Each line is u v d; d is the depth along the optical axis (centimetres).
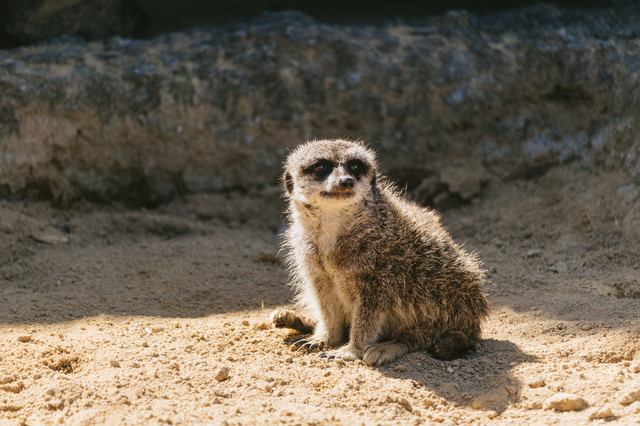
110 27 1399
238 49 1343
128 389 627
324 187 753
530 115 1305
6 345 734
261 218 1274
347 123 1320
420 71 1331
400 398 628
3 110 1196
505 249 1104
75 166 1241
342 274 765
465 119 1315
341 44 1345
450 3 1502
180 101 1280
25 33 1349
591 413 578
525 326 803
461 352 736
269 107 1311
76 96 1232
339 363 714
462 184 1273
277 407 605
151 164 1281
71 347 730
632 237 1027
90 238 1170
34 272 1030
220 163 1309
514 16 1417
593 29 1329
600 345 719
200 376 662
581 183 1177
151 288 984
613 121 1198
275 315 810
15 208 1184
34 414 597
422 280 761
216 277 1024
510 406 614
